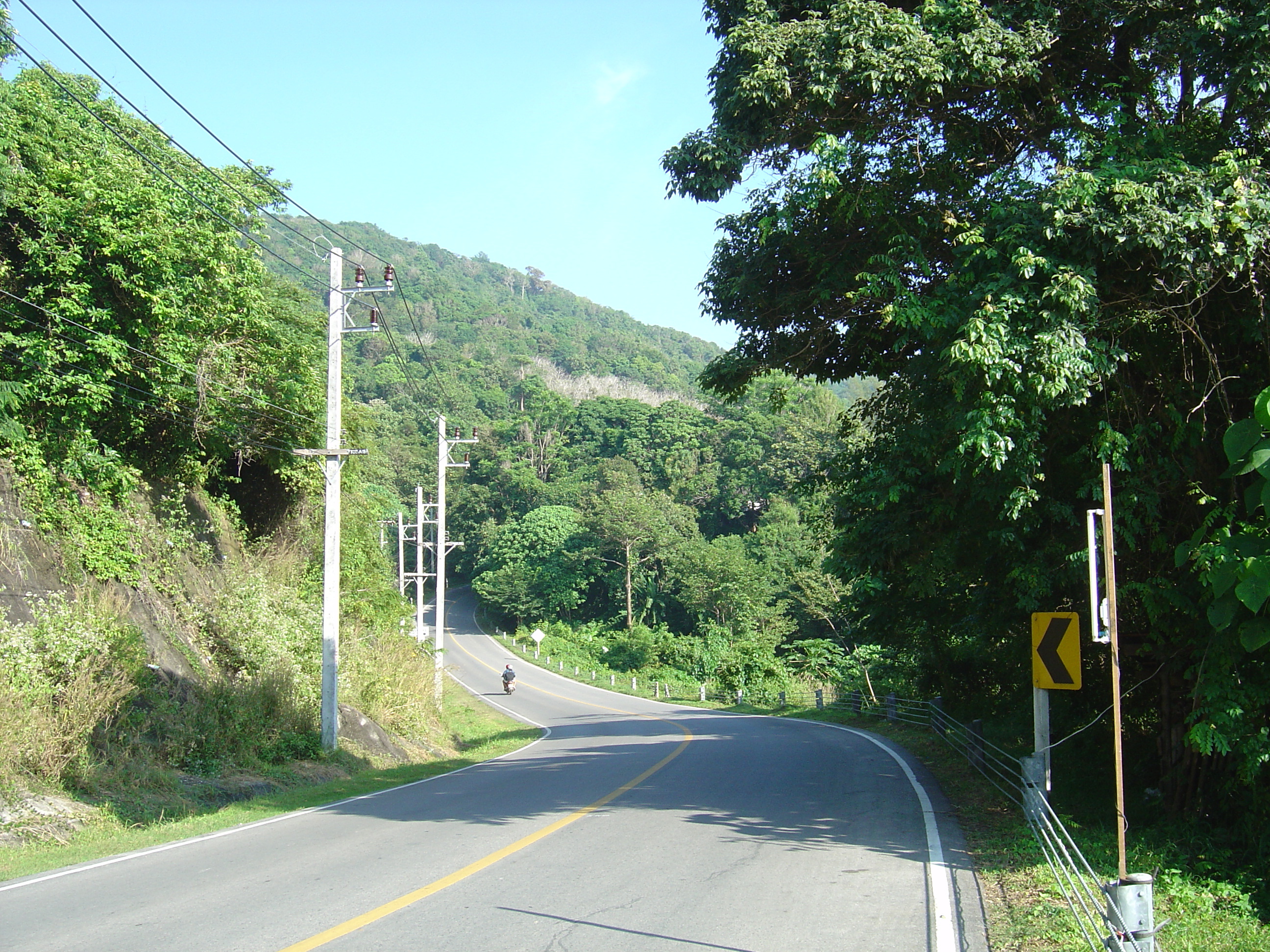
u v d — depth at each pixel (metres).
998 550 11.20
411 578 37.19
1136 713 12.71
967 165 10.45
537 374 133.50
